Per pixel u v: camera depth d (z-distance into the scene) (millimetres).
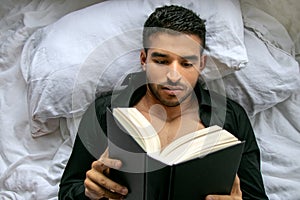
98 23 1291
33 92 1241
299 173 1220
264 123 1324
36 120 1254
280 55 1359
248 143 1134
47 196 1169
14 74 1384
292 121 1336
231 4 1323
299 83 1323
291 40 1452
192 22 967
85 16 1330
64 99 1220
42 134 1284
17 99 1346
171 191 753
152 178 757
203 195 824
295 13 1457
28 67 1347
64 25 1327
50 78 1229
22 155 1270
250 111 1293
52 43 1286
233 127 1128
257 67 1284
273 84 1276
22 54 1388
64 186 1068
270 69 1289
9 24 1548
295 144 1286
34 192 1180
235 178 909
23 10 1551
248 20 1390
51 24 1400
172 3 1296
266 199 1074
